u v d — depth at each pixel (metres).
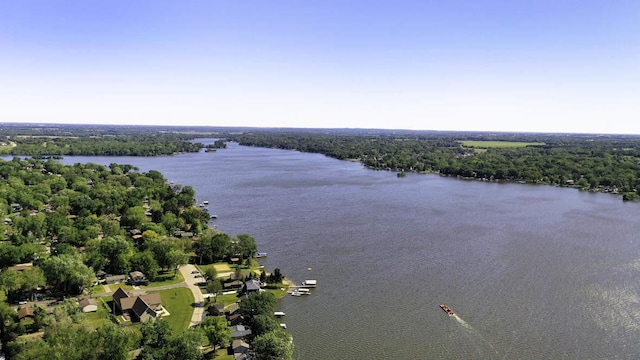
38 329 118.62
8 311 117.31
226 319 129.00
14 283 135.00
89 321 119.81
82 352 95.88
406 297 149.50
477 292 154.00
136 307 130.75
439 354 116.94
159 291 149.62
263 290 150.38
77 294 144.00
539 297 150.50
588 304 145.75
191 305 139.12
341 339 122.81
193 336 107.19
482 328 130.25
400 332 127.12
